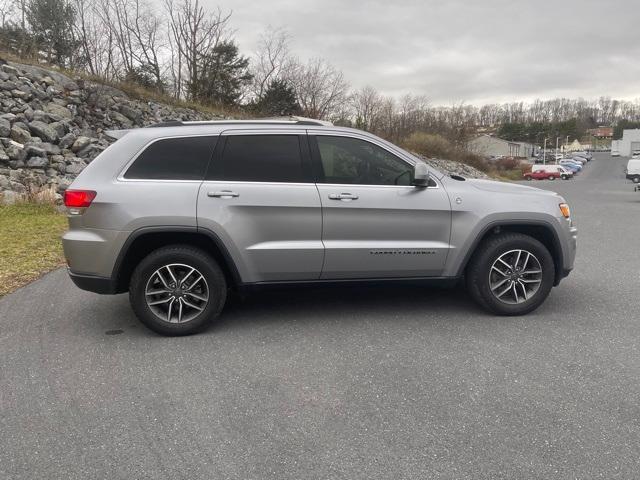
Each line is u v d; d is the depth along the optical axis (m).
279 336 4.46
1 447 2.82
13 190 11.83
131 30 29.58
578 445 2.77
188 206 4.29
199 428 3.00
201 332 4.57
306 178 4.53
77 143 14.59
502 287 4.90
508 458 2.67
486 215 4.70
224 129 4.53
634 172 42.53
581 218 14.10
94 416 3.14
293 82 42.66
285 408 3.22
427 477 2.53
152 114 20.14
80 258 4.30
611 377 3.58
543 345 4.18
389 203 4.57
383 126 54.94
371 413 3.14
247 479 2.54
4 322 4.86
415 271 4.72
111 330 4.64
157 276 4.39
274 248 4.44
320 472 2.58
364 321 4.82
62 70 18.19
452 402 3.26
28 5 25.91
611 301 5.40
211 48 33.09
